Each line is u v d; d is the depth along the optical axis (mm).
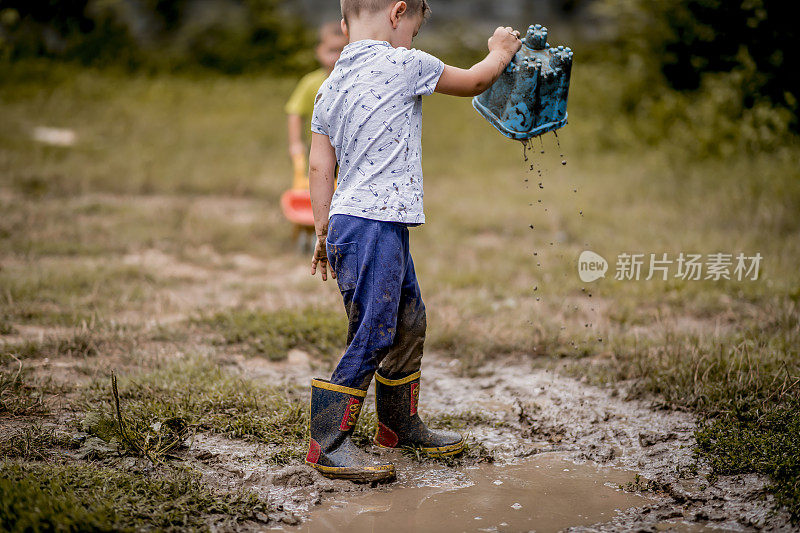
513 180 14227
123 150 16344
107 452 3943
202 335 6188
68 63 26141
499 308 7027
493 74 3883
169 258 8875
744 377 4934
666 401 4883
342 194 3844
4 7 26641
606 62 22125
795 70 14258
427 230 10492
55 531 3062
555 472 4117
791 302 6699
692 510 3639
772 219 9961
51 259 8398
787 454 3912
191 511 3451
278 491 3787
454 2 31625
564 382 5395
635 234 9727
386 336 3857
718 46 16188
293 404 4633
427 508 3670
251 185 13367
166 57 27547
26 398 4582
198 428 4375
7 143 16125
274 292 7543
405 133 3807
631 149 16438
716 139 14805
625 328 6457
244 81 26453
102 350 5707
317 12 30656
